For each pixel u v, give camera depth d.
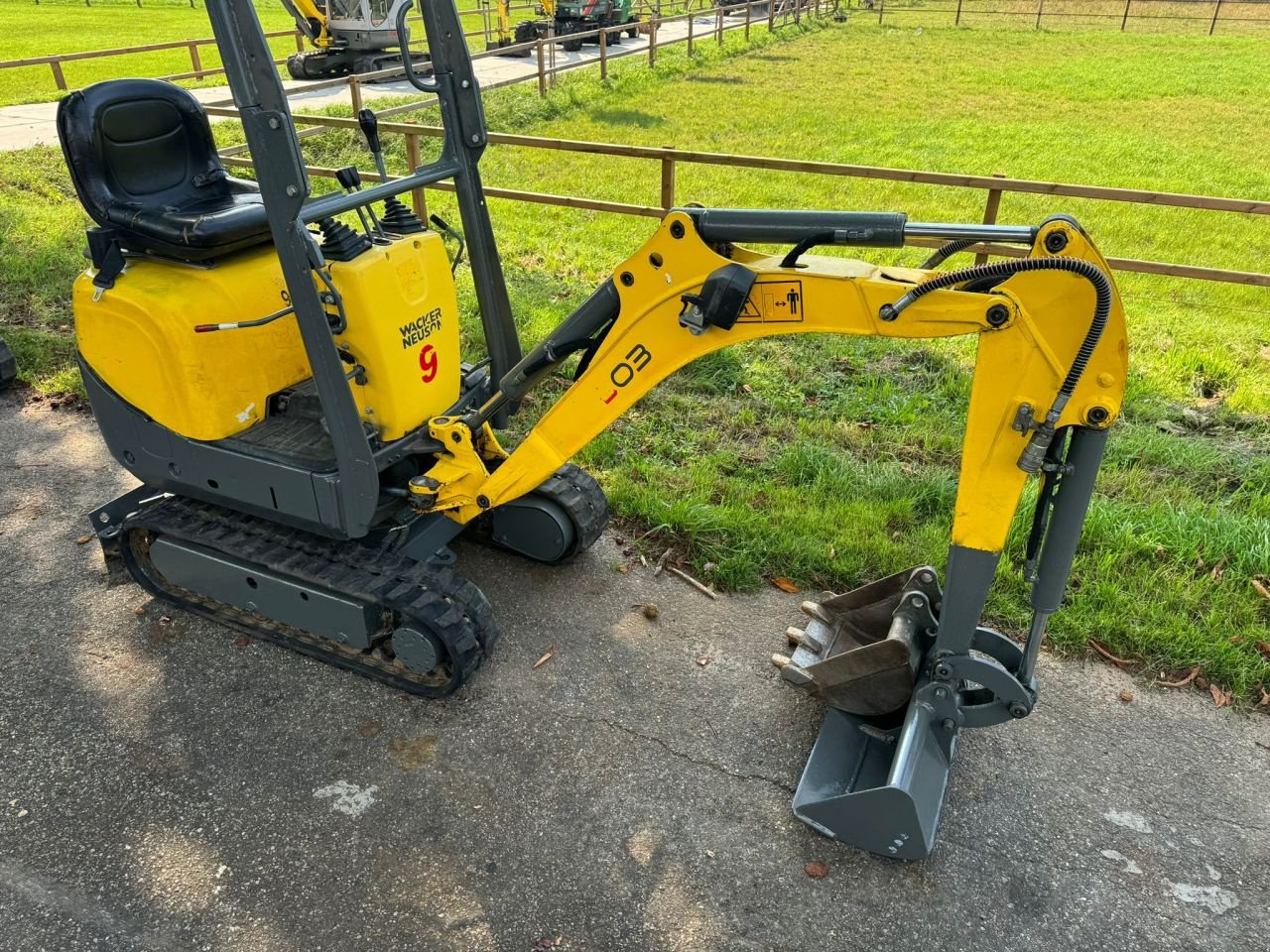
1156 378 6.49
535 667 3.87
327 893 2.91
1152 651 3.97
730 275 2.78
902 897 2.94
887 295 2.66
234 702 3.65
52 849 3.04
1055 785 3.36
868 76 22.45
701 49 25.38
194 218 3.31
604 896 2.92
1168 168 13.56
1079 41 30.42
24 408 5.83
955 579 2.93
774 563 4.52
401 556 3.72
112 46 25.22
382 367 3.36
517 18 31.58
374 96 17.66
